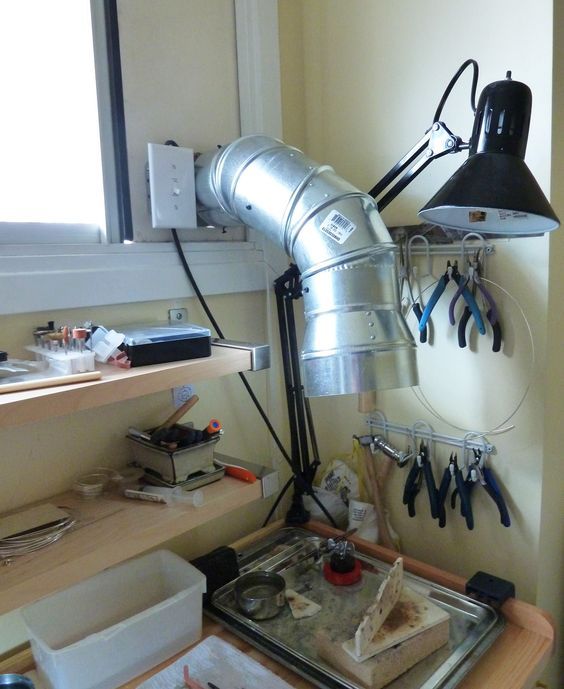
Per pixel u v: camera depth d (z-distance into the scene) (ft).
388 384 3.10
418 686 2.95
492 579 3.74
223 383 4.32
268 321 4.58
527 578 4.03
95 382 2.57
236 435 4.45
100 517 3.10
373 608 3.06
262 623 3.47
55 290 3.24
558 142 3.70
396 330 3.19
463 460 4.21
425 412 4.38
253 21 4.23
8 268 3.07
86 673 2.94
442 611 3.27
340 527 4.80
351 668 2.97
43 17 3.41
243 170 3.44
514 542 4.07
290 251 3.43
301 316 4.86
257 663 3.14
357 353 3.08
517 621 3.53
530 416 3.86
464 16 3.80
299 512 4.66
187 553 4.17
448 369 4.20
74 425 3.45
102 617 3.49
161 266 3.79
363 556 4.21
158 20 3.75
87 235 3.59
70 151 3.56
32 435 3.26
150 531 2.96
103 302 3.48
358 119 4.49
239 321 4.42
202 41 4.03
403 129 4.23
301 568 4.05
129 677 3.12
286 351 4.46
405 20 4.10
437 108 3.81
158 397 3.87
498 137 2.83
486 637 3.33
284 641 3.31
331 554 4.03
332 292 3.16
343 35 4.47
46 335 3.00
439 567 4.50
